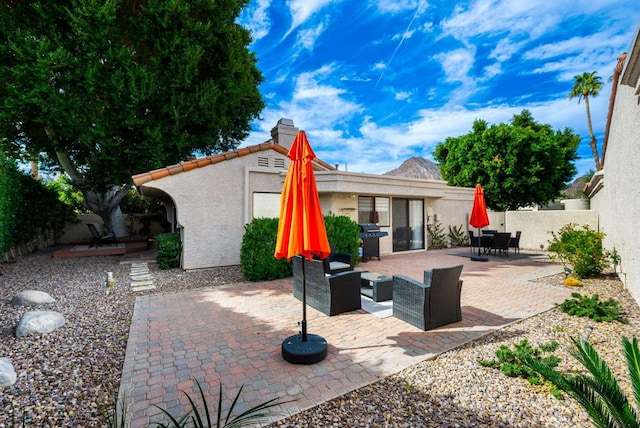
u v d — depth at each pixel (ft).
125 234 58.18
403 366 12.10
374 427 8.63
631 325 15.81
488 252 45.34
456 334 15.16
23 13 33.04
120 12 36.94
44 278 28.43
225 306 20.11
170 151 41.91
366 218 43.47
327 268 22.81
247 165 35.55
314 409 9.47
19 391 10.41
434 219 51.21
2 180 32.65
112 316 18.34
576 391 6.68
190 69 37.78
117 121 37.11
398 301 17.37
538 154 69.21
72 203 55.42
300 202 12.92
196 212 32.48
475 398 9.95
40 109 33.73
